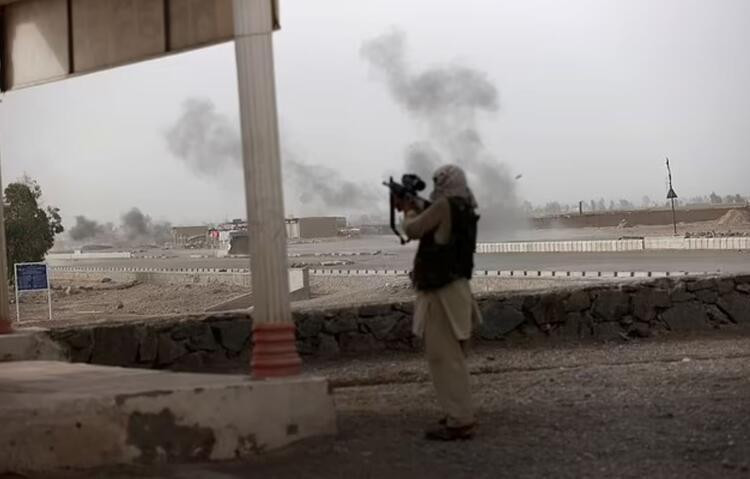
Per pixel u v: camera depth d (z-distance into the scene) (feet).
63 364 31.17
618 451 21.25
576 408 26.32
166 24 39.60
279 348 23.70
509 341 41.65
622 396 27.99
